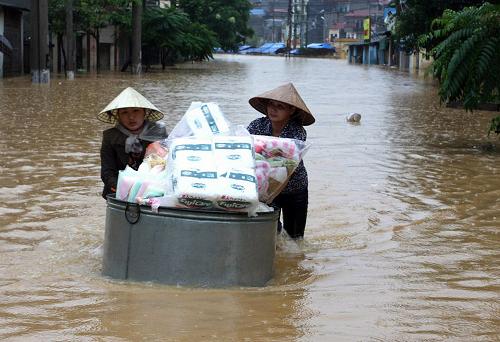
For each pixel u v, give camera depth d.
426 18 52.25
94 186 13.60
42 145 18.34
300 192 10.29
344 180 15.02
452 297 8.12
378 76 66.88
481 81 18.80
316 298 8.02
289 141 9.10
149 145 9.13
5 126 21.97
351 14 196.75
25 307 7.54
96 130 21.42
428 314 7.59
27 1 52.31
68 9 49.28
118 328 6.98
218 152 8.13
